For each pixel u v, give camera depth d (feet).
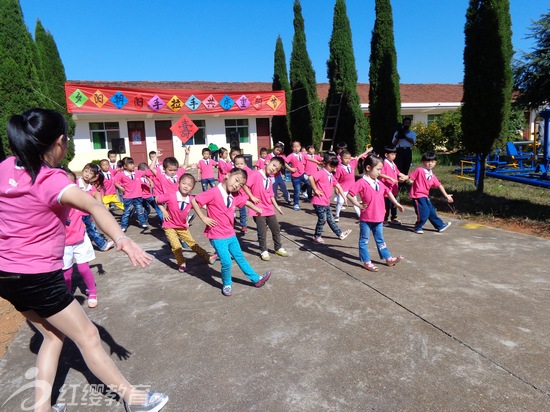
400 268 15.28
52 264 6.56
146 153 66.23
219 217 13.21
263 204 17.15
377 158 14.82
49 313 6.70
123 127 64.54
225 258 13.21
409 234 20.21
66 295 6.88
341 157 23.89
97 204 6.35
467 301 12.14
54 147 6.56
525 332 10.26
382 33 38.40
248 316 11.81
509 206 25.39
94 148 64.08
